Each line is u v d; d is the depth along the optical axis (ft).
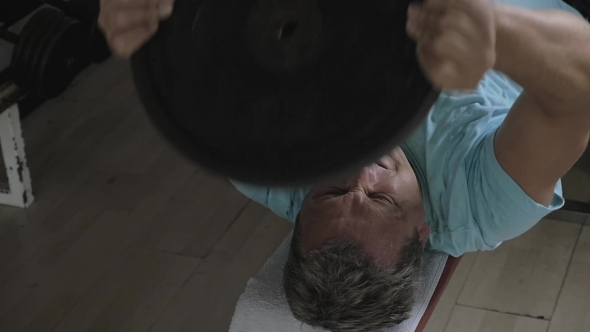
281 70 2.65
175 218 7.02
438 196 4.32
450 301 6.08
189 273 6.48
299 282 4.00
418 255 4.15
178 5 2.63
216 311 6.15
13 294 6.34
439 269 4.56
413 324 4.23
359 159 2.59
